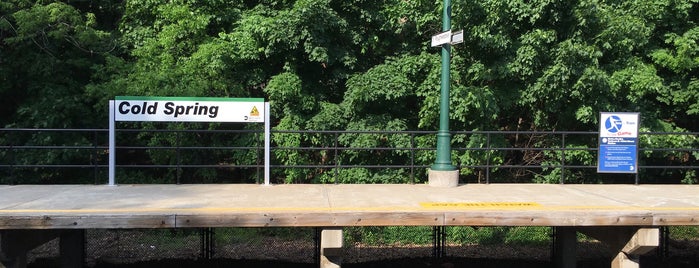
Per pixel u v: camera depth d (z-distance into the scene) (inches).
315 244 391.5
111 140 366.0
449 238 482.3
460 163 498.9
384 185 379.9
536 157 538.6
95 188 355.3
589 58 460.4
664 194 345.7
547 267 405.4
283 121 498.3
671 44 538.3
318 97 526.6
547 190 361.7
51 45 502.6
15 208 276.2
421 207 286.4
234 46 498.6
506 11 470.0
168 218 260.8
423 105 502.3
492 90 488.7
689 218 276.2
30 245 293.9
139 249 441.4
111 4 554.3
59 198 311.3
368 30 535.8
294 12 473.7
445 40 365.7
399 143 499.8
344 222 268.8
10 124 502.0
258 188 360.5
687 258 427.5
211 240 402.0
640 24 482.6
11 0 484.7
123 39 529.0
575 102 483.2
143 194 328.5
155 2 521.3
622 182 545.6
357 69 537.6
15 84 508.7
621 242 296.5
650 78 476.1
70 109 490.3
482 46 475.2
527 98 482.9
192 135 511.2
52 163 478.0
